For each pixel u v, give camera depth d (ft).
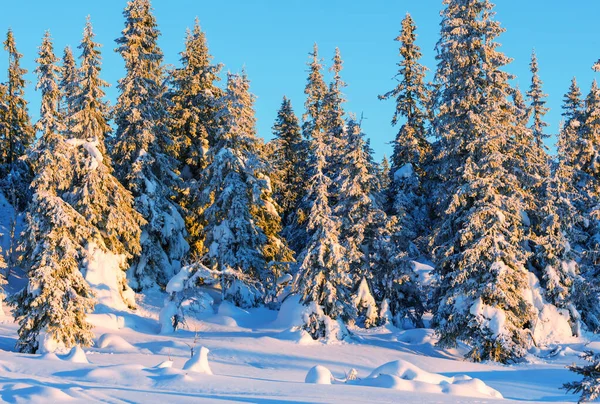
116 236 111.75
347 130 115.34
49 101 110.93
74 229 90.17
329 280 100.73
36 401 35.29
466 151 103.14
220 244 114.42
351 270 111.96
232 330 102.94
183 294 105.09
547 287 107.45
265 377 64.44
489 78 101.35
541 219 112.06
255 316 112.27
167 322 100.63
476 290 91.30
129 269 120.47
